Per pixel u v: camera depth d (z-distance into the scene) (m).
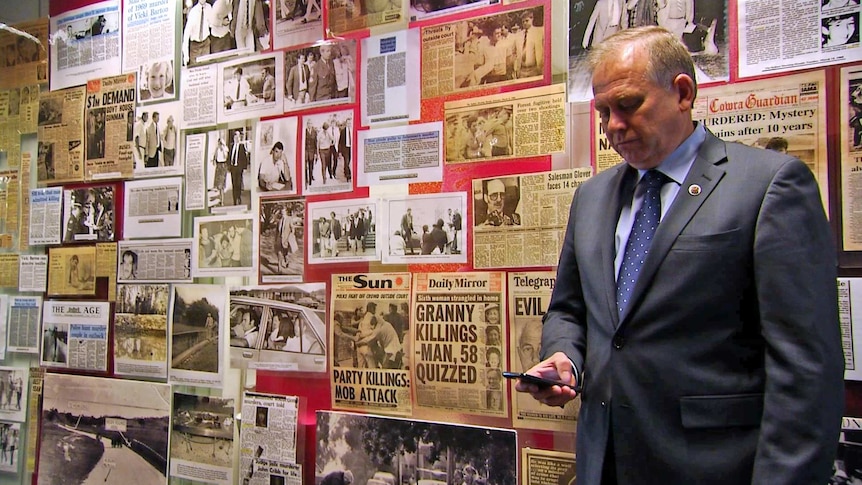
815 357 0.88
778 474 0.87
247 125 2.04
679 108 1.08
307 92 1.95
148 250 2.18
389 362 1.78
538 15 1.63
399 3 1.82
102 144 2.29
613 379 1.07
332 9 1.93
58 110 2.39
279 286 1.95
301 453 1.89
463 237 1.70
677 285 1.01
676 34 1.46
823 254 0.94
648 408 1.02
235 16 2.09
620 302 1.10
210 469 2.02
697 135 1.12
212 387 2.04
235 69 2.07
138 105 2.24
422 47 1.78
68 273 2.33
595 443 1.09
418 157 1.77
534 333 1.59
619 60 1.06
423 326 1.74
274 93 2.00
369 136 1.84
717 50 1.42
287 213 1.95
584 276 1.18
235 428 2.00
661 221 1.06
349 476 1.80
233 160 2.05
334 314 1.86
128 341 2.19
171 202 2.15
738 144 1.09
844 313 1.29
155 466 2.11
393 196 1.80
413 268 1.76
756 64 1.39
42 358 2.36
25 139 2.47
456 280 1.70
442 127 1.74
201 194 2.10
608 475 1.08
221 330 2.03
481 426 1.65
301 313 1.91
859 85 1.30
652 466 1.01
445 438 1.69
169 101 2.18
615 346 1.07
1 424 2.40
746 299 0.99
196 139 2.12
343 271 1.86
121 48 2.29
